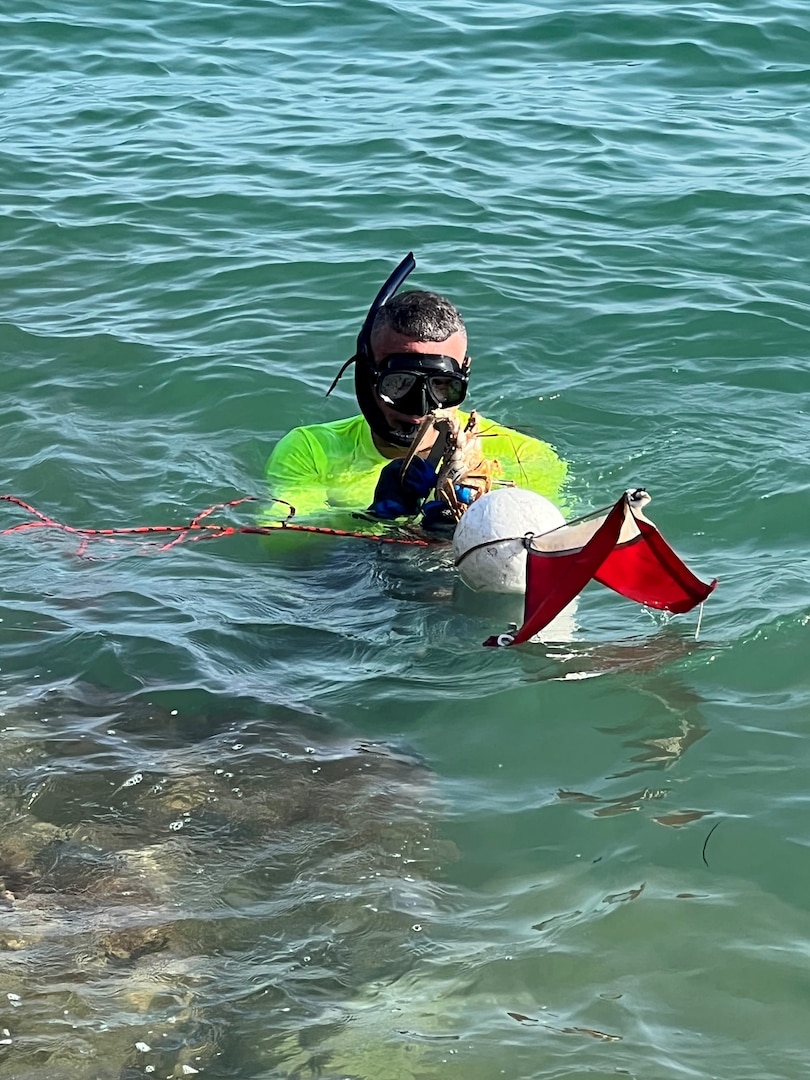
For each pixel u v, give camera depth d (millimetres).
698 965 1568
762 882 1700
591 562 2137
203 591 2479
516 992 1531
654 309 3764
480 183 4660
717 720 2047
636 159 4879
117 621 2357
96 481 2949
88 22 6414
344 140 5055
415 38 6262
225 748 1990
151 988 1538
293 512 2699
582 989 1534
